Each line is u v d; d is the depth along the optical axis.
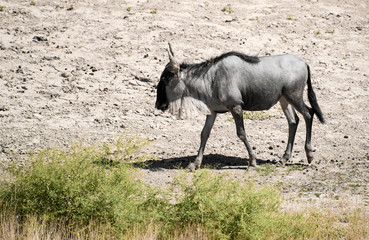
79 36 75.44
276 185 38.28
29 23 77.88
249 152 43.25
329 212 31.17
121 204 27.27
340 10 96.12
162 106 42.88
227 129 55.62
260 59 43.25
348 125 57.47
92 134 51.50
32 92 60.56
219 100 42.09
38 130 51.47
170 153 47.41
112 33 77.25
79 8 84.25
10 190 28.38
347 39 84.88
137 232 26.36
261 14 90.75
